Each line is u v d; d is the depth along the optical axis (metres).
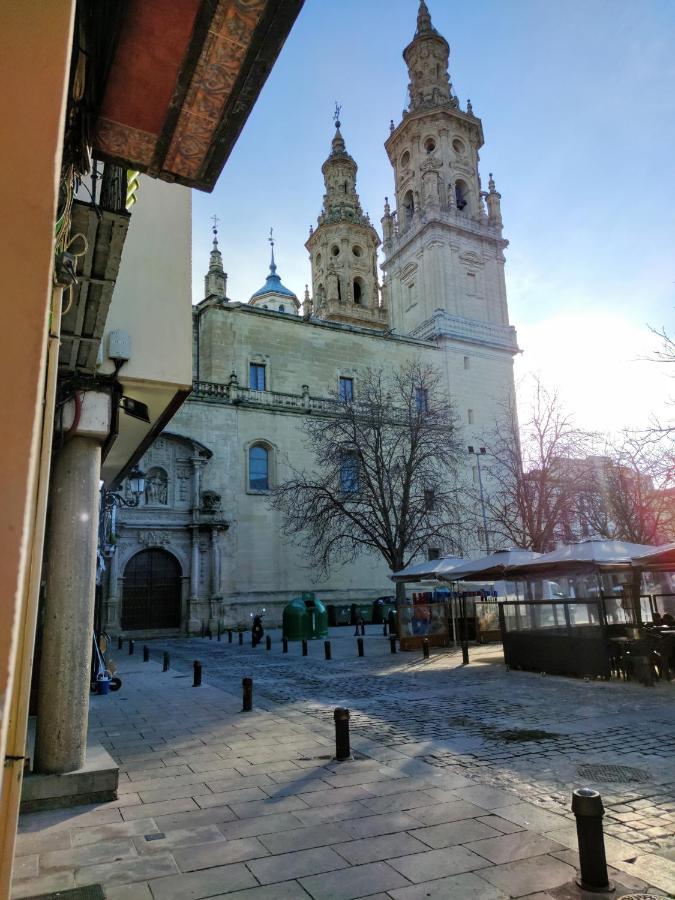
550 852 5.06
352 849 5.21
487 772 7.40
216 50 2.96
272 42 2.93
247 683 11.95
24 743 1.76
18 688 1.82
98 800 6.55
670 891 4.36
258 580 38.88
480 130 58.59
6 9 1.24
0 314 1.10
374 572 43.28
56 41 1.26
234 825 5.82
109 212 4.42
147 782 7.25
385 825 5.73
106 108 3.33
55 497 7.34
